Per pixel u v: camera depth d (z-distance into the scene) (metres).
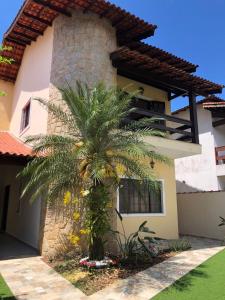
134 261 8.16
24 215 12.60
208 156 18.75
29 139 8.66
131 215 11.58
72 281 6.75
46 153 8.60
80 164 8.15
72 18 11.90
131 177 8.24
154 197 12.64
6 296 5.80
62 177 8.00
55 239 9.32
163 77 12.48
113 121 7.82
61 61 11.38
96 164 7.47
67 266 7.93
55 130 10.44
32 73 13.46
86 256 8.71
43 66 12.24
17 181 14.50
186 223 14.81
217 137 18.86
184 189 19.95
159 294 5.77
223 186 18.06
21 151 10.41
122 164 8.13
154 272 7.31
